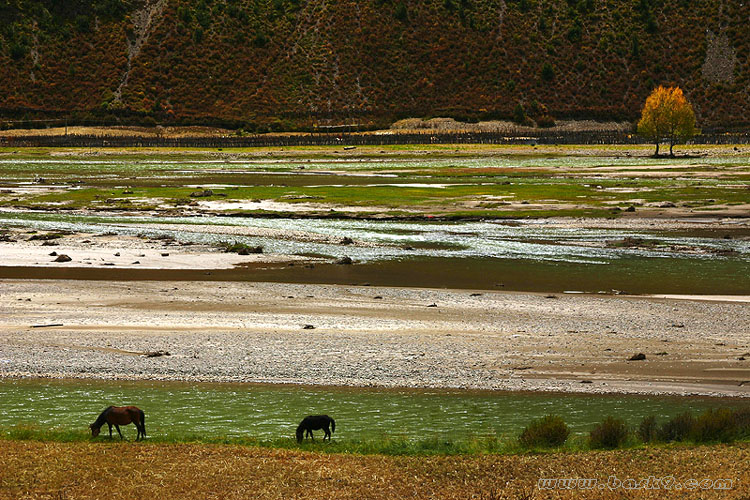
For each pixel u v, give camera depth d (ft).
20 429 252.62
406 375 340.39
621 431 240.32
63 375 340.59
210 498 188.44
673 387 322.14
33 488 193.88
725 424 245.65
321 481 200.03
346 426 275.18
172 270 620.49
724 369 344.90
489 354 371.76
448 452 228.84
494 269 627.87
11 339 397.80
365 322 440.86
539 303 493.36
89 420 281.33
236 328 424.87
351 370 347.36
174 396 311.88
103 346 385.91
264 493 191.52
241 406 298.97
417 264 652.07
